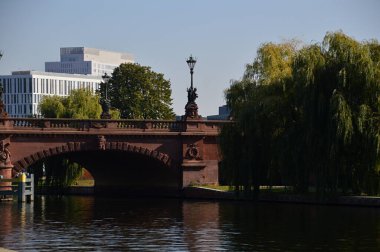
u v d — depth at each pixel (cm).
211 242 5925
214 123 11056
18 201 9844
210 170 11012
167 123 10906
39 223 7300
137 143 10731
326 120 8112
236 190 9112
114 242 5978
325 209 7931
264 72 10100
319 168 8169
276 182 8956
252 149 8869
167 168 10938
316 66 8238
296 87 8331
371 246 5650
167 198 10925
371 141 7931
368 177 8056
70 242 5988
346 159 8106
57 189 12212
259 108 8788
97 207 9225
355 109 8044
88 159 11575
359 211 7669
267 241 5919
